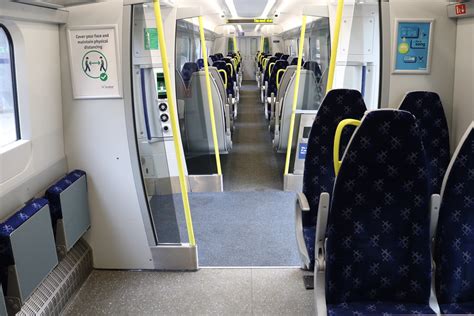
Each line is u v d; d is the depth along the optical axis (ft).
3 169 7.53
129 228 10.66
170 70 14.84
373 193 5.90
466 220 5.97
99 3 9.45
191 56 18.72
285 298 9.59
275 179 18.57
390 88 10.65
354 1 12.25
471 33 9.57
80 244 10.57
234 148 23.84
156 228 10.96
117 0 9.45
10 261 6.93
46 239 8.08
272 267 11.02
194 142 16.75
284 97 17.78
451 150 10.69
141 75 11.44
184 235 13.07
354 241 6.06
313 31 16.26
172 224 11.47
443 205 5.97
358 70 12.37
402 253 6.10
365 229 6.03
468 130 5.68
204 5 26.11
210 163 17.01
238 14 38.60
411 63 10.49
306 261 7.97
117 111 9.95
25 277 7.29
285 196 16.48
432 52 10.42
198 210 15.15
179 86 16.21
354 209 5.96
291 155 16.98
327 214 6.51
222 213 14.85
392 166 5.76
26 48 8.26
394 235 6.05
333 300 6.24
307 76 15.90
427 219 5.94
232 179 18.65
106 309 9.28
